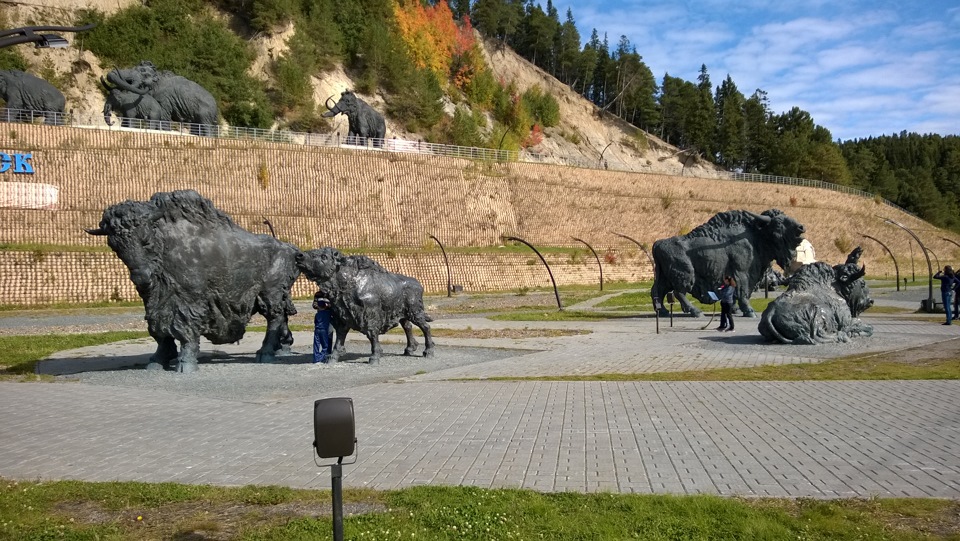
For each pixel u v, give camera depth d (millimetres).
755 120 122438
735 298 28641
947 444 8391
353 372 16062
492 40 120375
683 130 127812
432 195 58406
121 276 39844
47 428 10141
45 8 60656
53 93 48438
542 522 5824
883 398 11359
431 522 5863
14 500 6645
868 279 71625
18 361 18391
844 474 7238
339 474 4852
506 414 10602
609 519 5883
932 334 20750
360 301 16984
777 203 79938
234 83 64312
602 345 20188
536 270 56969
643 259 66750
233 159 49656
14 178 41656
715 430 9320
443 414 10680
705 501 6234
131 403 12234
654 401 11477
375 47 81562
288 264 18219
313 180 52656
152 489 6977
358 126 63000
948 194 125812
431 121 83250
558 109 109438
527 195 64562
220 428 10039
